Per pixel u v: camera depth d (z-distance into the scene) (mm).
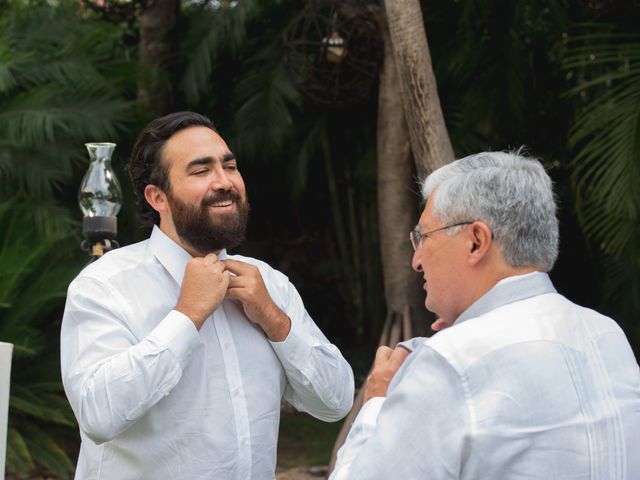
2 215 5672
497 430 1572
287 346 2389
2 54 6086
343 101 6273
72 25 7195
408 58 4770
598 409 1639
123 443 2256
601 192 5484
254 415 2344
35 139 6129
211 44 7621
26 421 5559
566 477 1584
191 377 2273
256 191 8797
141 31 7879
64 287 5594
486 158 1774
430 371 1621
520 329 1652
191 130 2365
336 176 8766
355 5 5902
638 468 1654
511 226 1708
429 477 1576
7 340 5484
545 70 7344
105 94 6660
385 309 8531
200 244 2348
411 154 5848
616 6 6035
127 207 6941
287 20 7922
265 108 7523
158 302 2334
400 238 5832
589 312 1782
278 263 9500
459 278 1745
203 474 2252
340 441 4941
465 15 6820
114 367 2137
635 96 5609
